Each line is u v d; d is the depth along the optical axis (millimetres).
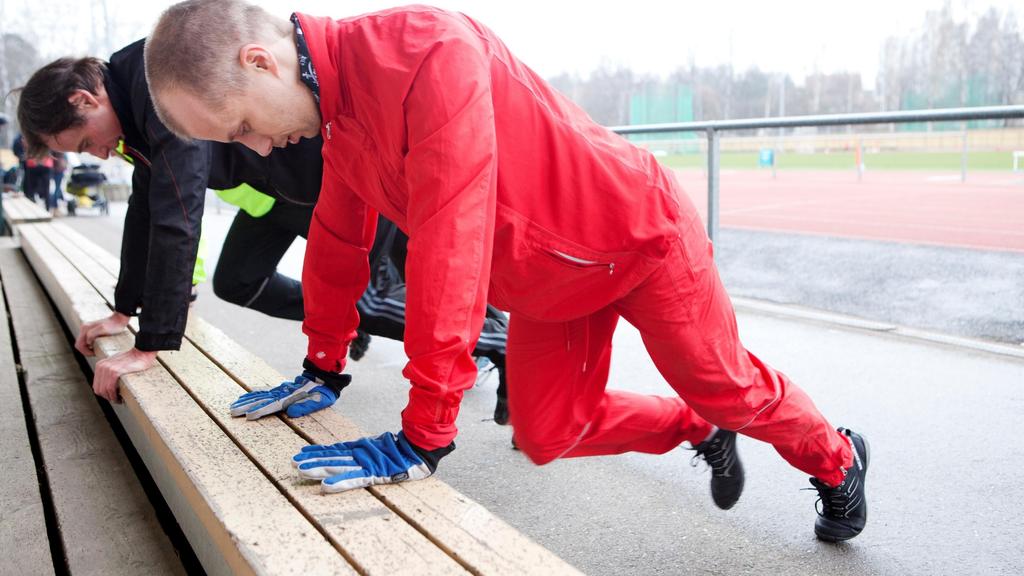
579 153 1518
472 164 1351
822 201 12289
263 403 1941
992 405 3137
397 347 4336
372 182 1563
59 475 2299
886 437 2873
